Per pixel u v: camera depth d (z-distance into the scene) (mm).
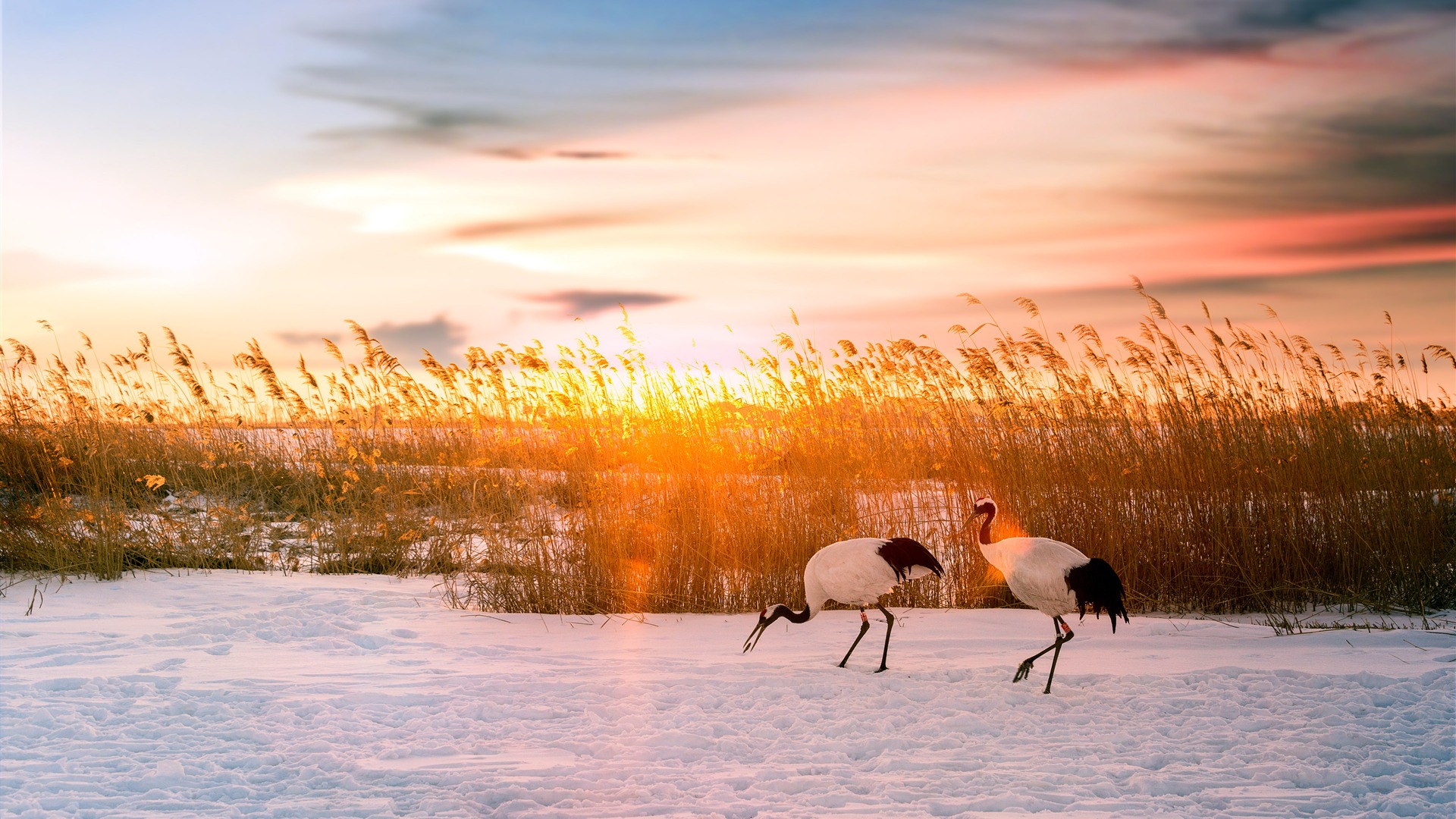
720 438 11539
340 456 15508
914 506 11438
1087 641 9023
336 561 12586
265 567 12438
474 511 11930
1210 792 5398
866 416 12117
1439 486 11227
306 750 6105
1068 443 11391
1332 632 9242
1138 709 6922
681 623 9859
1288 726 6488
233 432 16516
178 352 15570
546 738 6348
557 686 7488
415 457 14656
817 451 11492
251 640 8930
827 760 5949
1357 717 6695
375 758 5984
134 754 5977
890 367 12219
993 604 10867
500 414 12562
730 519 10719
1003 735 6395
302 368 14984
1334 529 10688
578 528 10773
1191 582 10703
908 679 7734
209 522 13172
